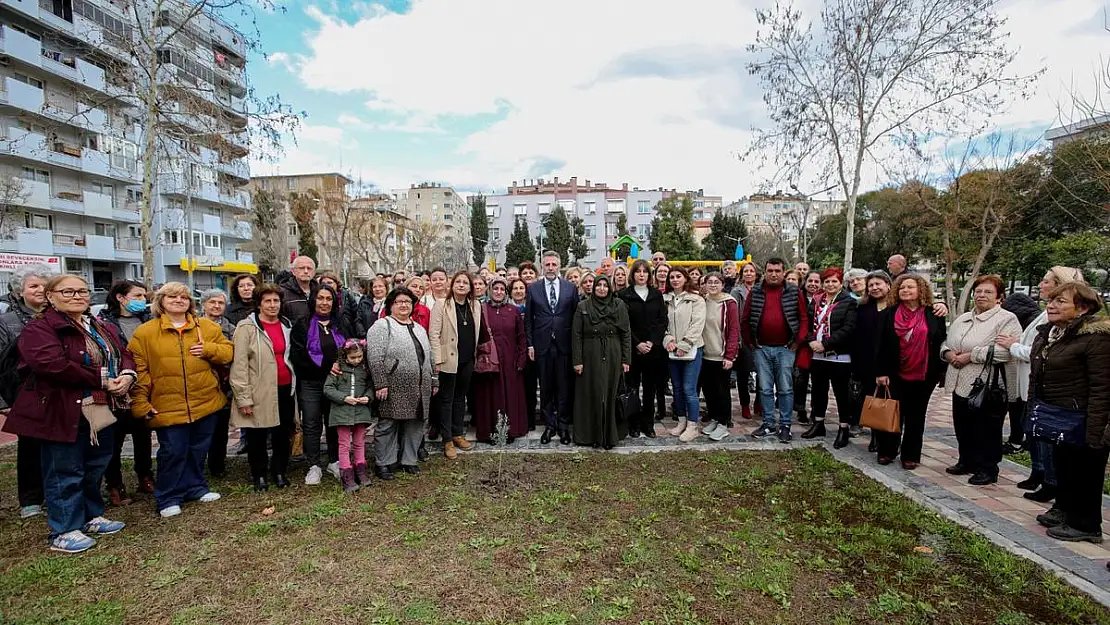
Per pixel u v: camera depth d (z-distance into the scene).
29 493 4.26
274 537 3.80
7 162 23.12
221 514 4.21
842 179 14.77
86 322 3.91
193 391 4.27
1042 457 4.32
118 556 3.52
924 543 3.72
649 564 3.40
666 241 44.69
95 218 27.41
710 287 6.50
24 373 3.57
